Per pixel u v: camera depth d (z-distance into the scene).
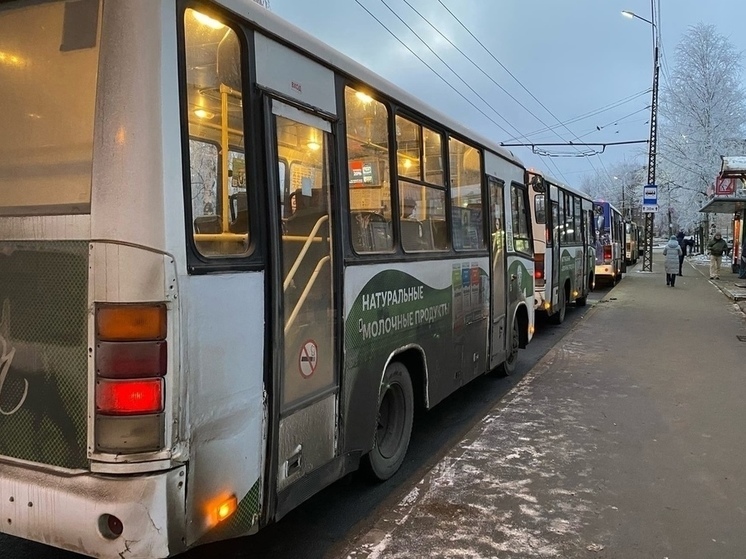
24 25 2.78
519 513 4.28
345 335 3.87
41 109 2.73
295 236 3.38
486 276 6.82
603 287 22.05
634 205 59.53
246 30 3.06
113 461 2.52
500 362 7.49
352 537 3.96
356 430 4.05
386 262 4.41
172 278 2.55
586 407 6.94
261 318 3.08
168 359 2.54
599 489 4.71
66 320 2.60
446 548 3.79
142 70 2.54
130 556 2.51
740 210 27.00
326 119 3.70
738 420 6.49
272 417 3.14
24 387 2.70
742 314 14.69
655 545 3.88
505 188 7.63
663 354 9.96
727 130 32.69
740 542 3.93
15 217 2.71
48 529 2.62
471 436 5.92
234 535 2.94
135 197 2.51
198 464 2.70
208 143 2.86
